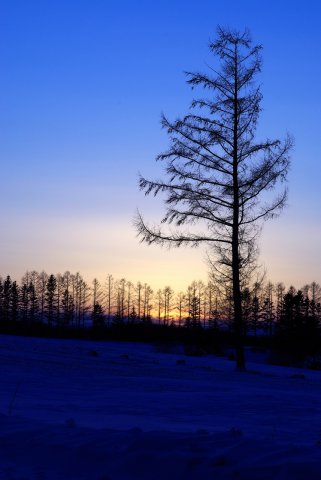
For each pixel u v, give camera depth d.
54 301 97.69
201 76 26.27
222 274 27.20
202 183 26.44
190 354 44.09
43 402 12.92
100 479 6.23
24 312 97.12
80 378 19.11
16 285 97.75
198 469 6.26
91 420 10.21
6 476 6.34
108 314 96.94
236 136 26.38
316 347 44.44
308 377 25.81
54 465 6.74
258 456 6.52
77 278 97.94
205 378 21.75
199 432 7.80
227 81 26.52
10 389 15.26
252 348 51.56
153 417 11.50
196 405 13.61
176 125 26.08
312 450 6.76
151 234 26.56
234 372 24.92
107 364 24.67
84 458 6.79
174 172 26.28
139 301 98.06
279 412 13.09
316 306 77.12
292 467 6.03
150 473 6.32
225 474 6.10
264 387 19.47
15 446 7.35
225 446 6.98
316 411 13.45
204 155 26.28
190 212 26.28
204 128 26.25
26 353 26.94
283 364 42.97
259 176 26.09
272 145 26.09
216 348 46.66
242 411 13.03
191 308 89.38
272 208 26.41
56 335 62.53
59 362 23.92
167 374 22.47
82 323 99.62
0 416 9.00
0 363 21.77
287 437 9.30
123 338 63.00
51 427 8.16
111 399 14.16
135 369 23.52
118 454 6.77
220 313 34.31
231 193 26.41
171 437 7.29
